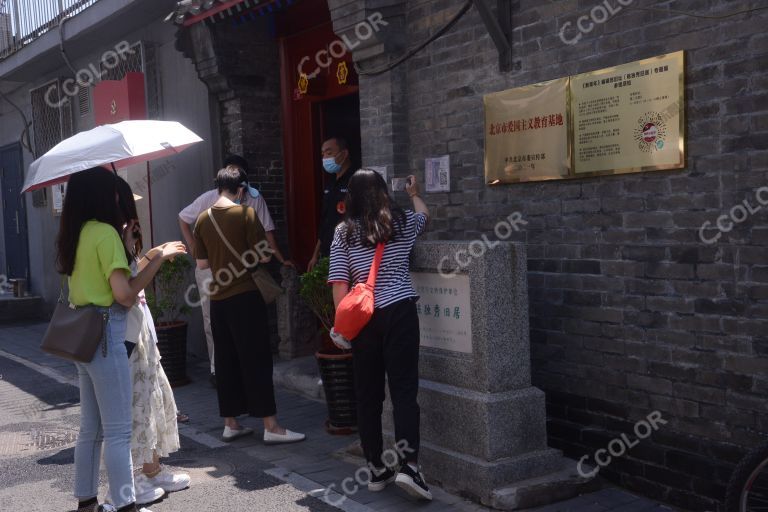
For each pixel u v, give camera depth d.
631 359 4.47
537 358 5.02
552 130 4.75
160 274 7.75
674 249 4.21
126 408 3.98
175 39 8.50
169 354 7.44
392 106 5.77
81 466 4.10
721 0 3.91
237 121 7.91
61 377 8.20
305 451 5.41
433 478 4.62
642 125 4.27
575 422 4.82
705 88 4.00
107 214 3.96
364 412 4.45
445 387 4.60
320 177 7.97
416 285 4.79
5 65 11.75
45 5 10.48
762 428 3.88
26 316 12.81
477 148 5.30
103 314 3.88
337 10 5.92
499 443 4.34
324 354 5.79
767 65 3.76
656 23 4.21
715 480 4.09
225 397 5.62
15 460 5.40
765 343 3.84
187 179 8.62
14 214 13.81
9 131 13.73
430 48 5.59
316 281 5.61
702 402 4.13
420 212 4.65
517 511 4.22
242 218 5.43
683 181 4.14
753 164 3.84
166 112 8.98
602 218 4.57
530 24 4.88
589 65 4.55
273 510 4.36
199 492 4.65
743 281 3.91
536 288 4.98
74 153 4.03
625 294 4.47
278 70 8.06
